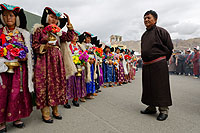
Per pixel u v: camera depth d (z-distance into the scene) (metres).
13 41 2.10
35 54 2.39
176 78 8.70
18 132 2.04
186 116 2.63
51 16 2.47
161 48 2.50
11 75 2.11
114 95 4.32
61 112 2.88
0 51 1.87
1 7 2.02
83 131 2.04
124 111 2.91
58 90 2.45
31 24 3.31
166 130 2.07
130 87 5.71
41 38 2.29
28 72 2.21
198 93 4.55
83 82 3.53
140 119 2.49
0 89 1.96
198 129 2.11
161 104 2.43
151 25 2.68
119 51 6.33
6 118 2.02
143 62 2.81
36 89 2.27
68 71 2.74
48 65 2.38
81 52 3.45
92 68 3.96
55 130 2.09
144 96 2.75
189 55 10.04
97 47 4.63
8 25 2.15
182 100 3.73
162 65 2.49
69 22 2.62
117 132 2.01
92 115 2.69
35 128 2.16
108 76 5.67
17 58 2.06
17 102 2.10
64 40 2.70
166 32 2.52
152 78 2.56
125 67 6.36
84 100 3.66
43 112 2.40
